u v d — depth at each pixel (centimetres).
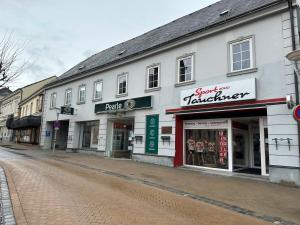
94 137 1903
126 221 481
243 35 1143
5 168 1028
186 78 1341
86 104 1992
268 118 1002
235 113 1177
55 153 1912
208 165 1255
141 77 1582
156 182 894
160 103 1431
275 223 531
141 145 1492
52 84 2472
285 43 1010
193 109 1253
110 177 955
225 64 1183
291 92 960
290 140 934
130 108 1564
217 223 509
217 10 1516
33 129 2934
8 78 687
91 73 1980
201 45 1294
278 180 941
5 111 4272
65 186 742
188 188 820
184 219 519
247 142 1323
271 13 1058
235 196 737
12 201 566
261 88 1045
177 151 1325
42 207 535
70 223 454
